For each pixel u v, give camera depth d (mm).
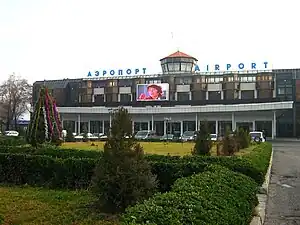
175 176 11430
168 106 68375
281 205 11047
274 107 59281
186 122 67500
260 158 15508
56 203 9969
